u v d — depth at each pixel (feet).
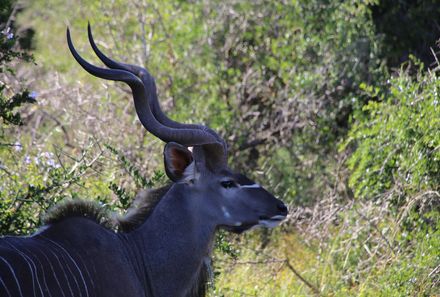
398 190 61.31
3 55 53.83
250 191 43.93
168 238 43.09
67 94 77.05
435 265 56.39
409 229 61.98
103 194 59.62
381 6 83.20
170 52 86.69
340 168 75.51
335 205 68.08
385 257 60.08
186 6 89.25
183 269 43.34
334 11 80.64
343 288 58.44
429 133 59.31
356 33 79.25
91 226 41.11
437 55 79.25
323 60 80.28
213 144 43.37
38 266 36.76
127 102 79.87
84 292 38.17
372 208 62.95
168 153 42.39
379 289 57.16
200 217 43.80
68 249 39.11
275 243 69.56
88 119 73.10
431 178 61.00
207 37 85.25
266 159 79.82
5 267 35.58
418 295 55.67
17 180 57.16
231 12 86.02
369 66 77.71
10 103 51.16
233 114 81.15
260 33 85.10
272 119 82.12
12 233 48.65
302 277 62.59
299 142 79.25
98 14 89.45
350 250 62.95
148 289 42.57
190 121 78.74
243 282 60.95
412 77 69.36
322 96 78.59
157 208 43.55
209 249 44.73
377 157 63.10
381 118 63.36
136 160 71.82
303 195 75.82
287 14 83.30
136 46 85.35
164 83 84.43
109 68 44.37
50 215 40.81
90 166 56.34
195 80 84.94
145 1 87.86
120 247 41.60
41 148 68.44
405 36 82.12
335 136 79.97
